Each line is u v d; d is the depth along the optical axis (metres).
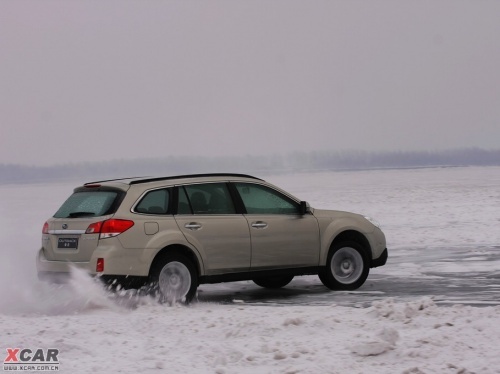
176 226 10.20
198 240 10.30
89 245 9.88
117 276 9.75
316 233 11.27
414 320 7.80
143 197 10.16
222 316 8.77
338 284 11.48
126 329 8.14
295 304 10.36
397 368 6.15
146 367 6.31
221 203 10.69
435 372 5.95
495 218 25.61
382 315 8.12
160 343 7.30
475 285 11.80
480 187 51.38
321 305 10.15
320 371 6.07
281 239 10.95
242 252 10.64
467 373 5.87
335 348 6.78
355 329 7.63
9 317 8.92
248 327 7.75
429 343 6.73
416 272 13.72
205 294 11.78
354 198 43.66
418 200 38.47
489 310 8.15
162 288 10.01
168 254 10.08
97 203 10.22
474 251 17.06
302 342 7.05
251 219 10.78
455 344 6.70
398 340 6.92
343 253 11.55
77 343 7.32
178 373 6.14
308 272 11.24
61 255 10.20
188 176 10.59
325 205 37.50
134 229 9.90
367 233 11.77
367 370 6.09
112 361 6.54
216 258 10.45
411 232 22.12
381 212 30.80
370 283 12.37
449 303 9.94
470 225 23.55
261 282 12.54
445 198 39.06
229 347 6.95
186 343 7.25
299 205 11.30
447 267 14.30
